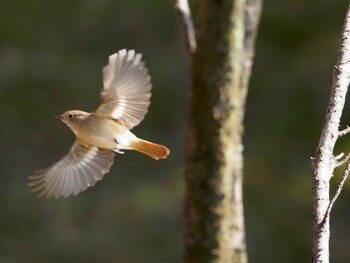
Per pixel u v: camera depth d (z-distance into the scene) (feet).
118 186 50.72
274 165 51.13
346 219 46.70
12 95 55.26
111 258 47.67
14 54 56.95
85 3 58.70
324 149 15.35
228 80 11.39
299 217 48.60
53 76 55.77
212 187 11.50
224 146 11.49
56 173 19.29
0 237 49.01
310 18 57.11
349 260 45.80
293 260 47.55
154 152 18.28
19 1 58.80
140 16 57.98
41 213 49.93
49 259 47.98
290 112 53.98
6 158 52.75
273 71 55.83
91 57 56.80
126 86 17.89
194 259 11.62
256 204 49.32
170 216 49.03
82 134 18.65
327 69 55.21
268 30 57.21
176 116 54.08
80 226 49.26
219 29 11.31
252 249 47.78
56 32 57.77
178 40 57.06
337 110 15.80
